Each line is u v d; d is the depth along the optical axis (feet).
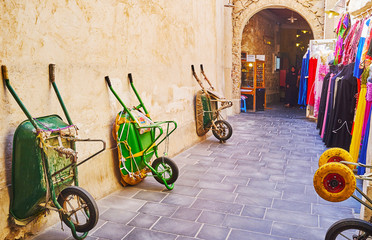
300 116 36.29
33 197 8.92
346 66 19.30
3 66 8.80
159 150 17.54
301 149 21.11
